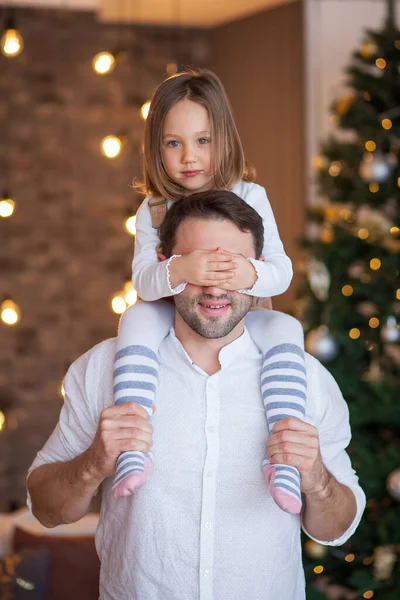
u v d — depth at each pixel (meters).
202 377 1.75
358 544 3.49
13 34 4.59
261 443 1.72
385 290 3.69
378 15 5.32
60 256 6.28
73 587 3.32
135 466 1.62
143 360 1.76
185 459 1.71
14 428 6.21
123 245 6.34
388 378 3.60
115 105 6.27
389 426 3.71
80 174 6.27
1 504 6.14
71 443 1.86
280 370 1.73
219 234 1.71
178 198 2.02
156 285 1.71
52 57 6.20
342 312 3.72
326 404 1.81
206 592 1.67
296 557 1.78
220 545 1.68
